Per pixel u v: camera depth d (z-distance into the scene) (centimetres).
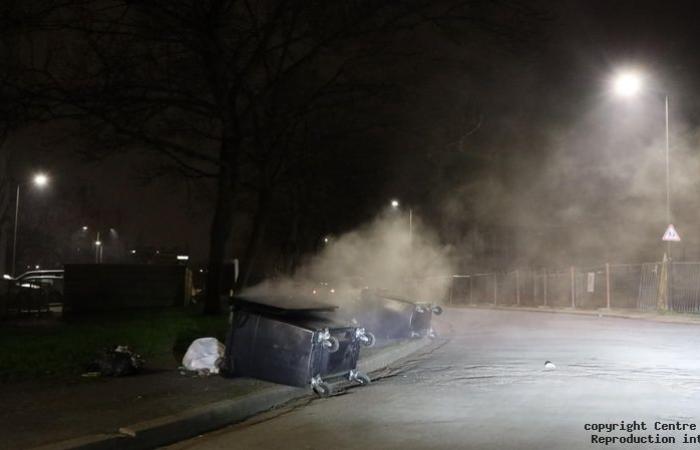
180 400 949
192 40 1866
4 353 1338
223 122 2066
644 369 1287
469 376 1260
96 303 2934
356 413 955
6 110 1777
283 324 1095
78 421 816
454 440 777
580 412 902
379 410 970
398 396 1077
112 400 945
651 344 1747
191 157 2097
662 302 3059
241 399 960
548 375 1238
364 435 820
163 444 805
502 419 876
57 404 916
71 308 2855
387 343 1777
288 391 1079
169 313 2520
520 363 1419
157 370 1207
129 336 1630
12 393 988
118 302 3000
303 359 1080
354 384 1204
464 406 973
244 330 1120
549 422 849
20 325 2033
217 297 2272
